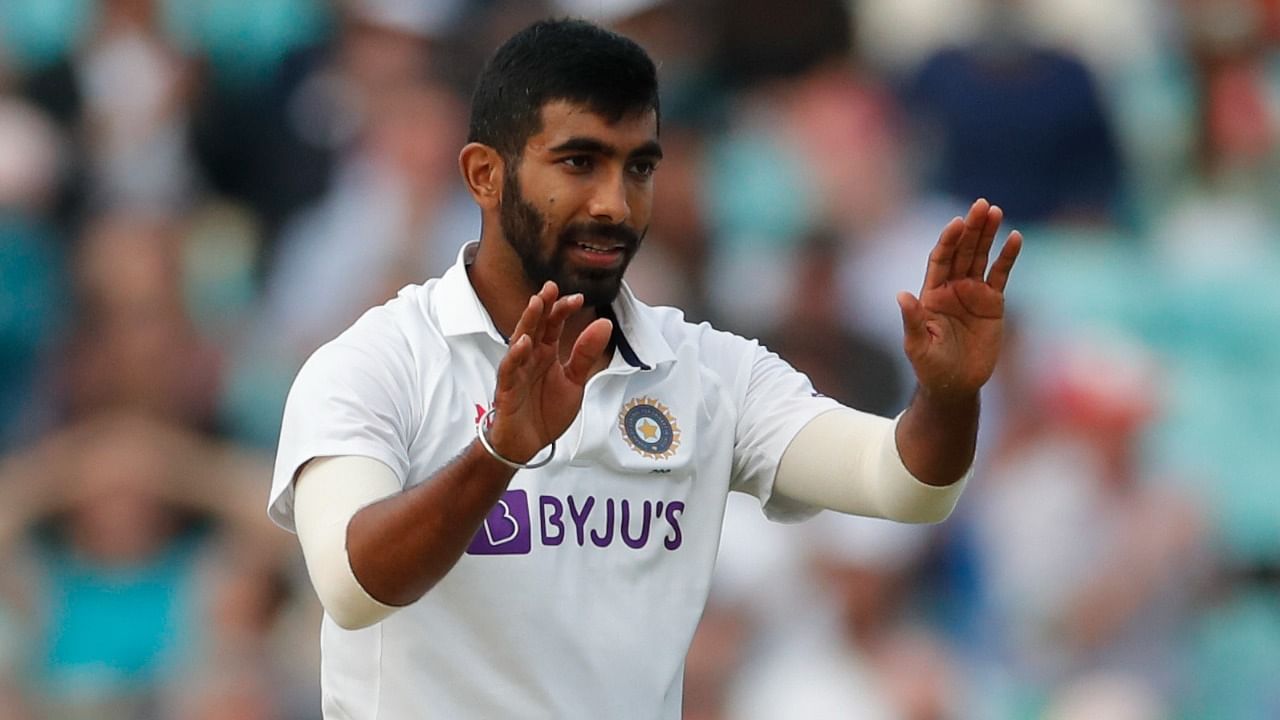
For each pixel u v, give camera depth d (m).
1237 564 33.50
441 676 13.85
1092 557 30.11
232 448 30.88
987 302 13.49
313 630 27.38
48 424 30.92
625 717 14.04
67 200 36.56
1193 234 38.31
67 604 27.75
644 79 13.66
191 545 28.31
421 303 14.29
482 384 14.09
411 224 33.41
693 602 14.42
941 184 37.66
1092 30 41.53
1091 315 35.41
